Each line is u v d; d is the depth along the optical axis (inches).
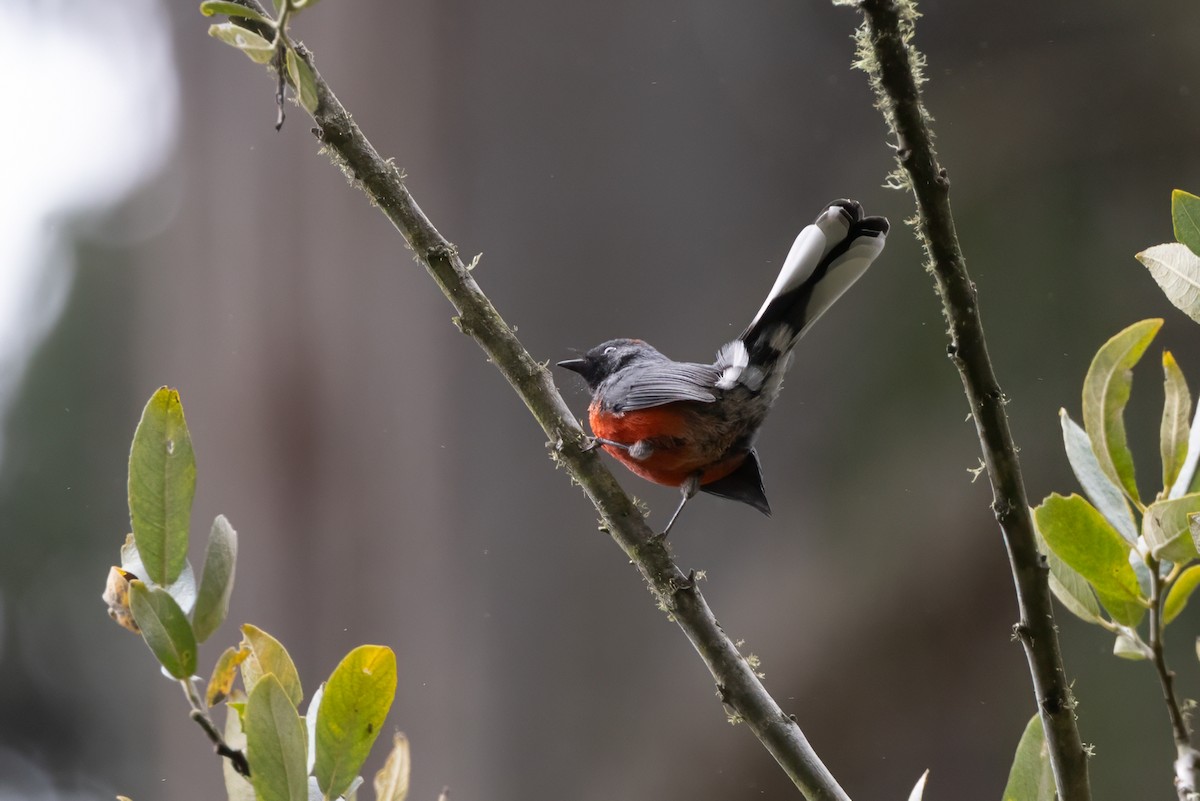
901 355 506.3
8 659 611.5
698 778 460.4
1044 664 122.5
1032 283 519.8
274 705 113.3
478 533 470.9
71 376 610.9
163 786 533.0
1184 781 112.7
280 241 490.3
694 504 506.9
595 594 466.3
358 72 495.8
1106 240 517.3
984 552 482.3
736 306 504.4
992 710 484.7
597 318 501.4
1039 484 495.5
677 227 508.4
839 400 509.4
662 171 511.8
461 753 463.2
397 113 496.1
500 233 501.4
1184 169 511.8
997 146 536.1
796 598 499.2
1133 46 521.3
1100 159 524.7
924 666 491.8
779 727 154.2
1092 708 457.1
